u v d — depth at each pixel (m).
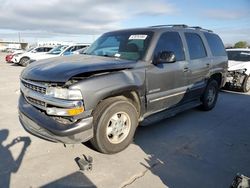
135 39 4.32
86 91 3.07
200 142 4.18
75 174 3.05
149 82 3.93
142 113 3.96
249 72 8.87
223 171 3.26
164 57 3.98
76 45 16.12
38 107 3.36
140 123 4.00
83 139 3.18
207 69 5.54
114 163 3.35
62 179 2.94
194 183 2.97
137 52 4.07
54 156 3.47
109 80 3.30
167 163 3.41
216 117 5.64
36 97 3.31
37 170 3.11
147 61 3.93
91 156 3.51
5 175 2.98
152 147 3.90
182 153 3.74
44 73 3.27
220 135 4.54
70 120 3.10
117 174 3.09
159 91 4.18
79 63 3.53
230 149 3.95
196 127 4.91
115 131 3.54
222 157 3.67
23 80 3.67
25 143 3.85
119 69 3.53
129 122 3.67
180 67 4.60
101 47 4.66
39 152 3.58
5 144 3.80
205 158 3.61
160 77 4.12
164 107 4.47
